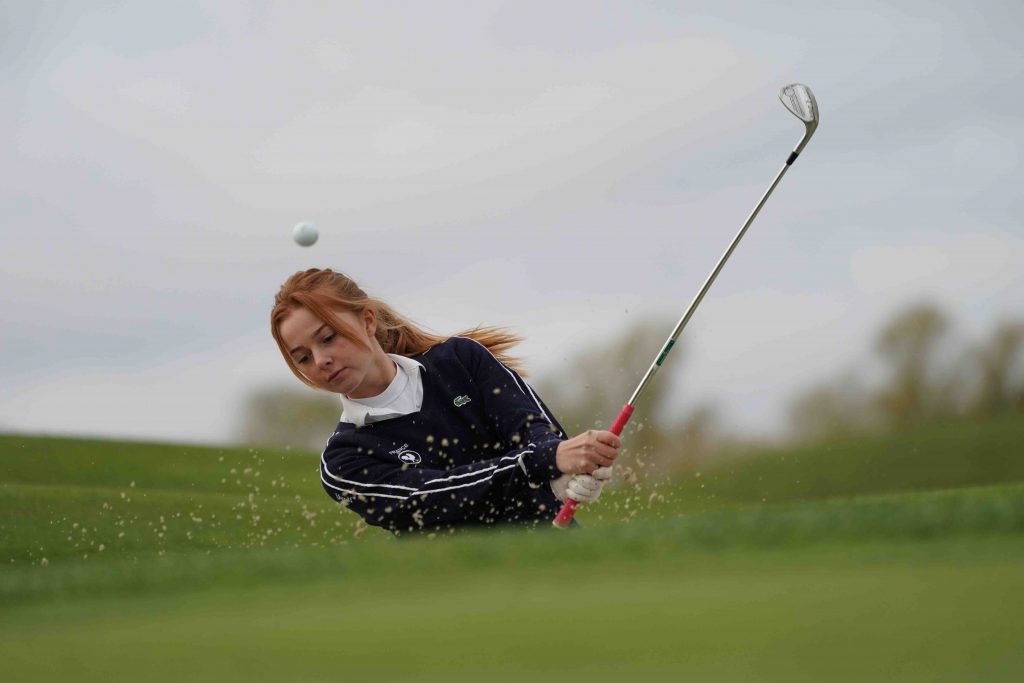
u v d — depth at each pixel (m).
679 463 23.00
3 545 14.08
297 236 8.97
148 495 17.80
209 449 27.92
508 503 8.61
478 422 9.04
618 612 3.78
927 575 4.09
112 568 5.88
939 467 29.03
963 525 5.21
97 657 3.67
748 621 3.55
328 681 3.18
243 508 17.17
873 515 5.47
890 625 3.42
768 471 27.67
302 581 4.96
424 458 8.95
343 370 8.66
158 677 3.35
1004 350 34.94
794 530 5.26
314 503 18.44
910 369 35.00
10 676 3.48
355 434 8.96
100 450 26.72
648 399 21.59
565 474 8.22
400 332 9.29
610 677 3.07
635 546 5.11
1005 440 31.28
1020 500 6.08
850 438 31.97
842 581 4.06
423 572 4.87
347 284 8.94
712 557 4.77
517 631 3.62
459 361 9.06
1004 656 3.11
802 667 3.09
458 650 3.42
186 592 5.02
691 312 9.02
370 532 14.15
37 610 4.79
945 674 3.00
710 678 3.02
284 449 29.83
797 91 8.97
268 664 3.41
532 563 4.89
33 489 17.53
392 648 3.49
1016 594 3.72
